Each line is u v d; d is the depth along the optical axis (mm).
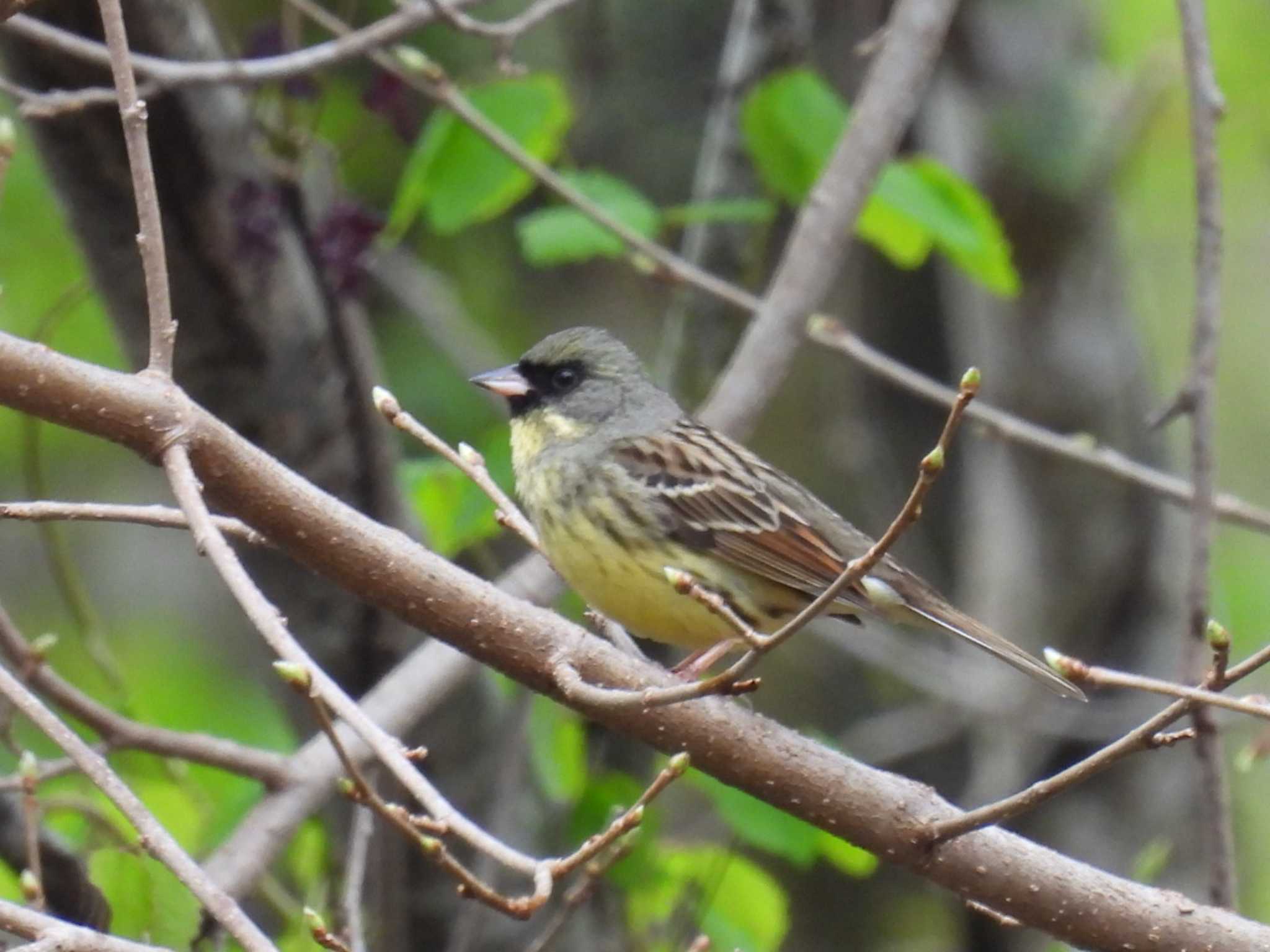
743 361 11078
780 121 11859
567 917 8758
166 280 6941
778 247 15109
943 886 7363
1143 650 15375
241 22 14898
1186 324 20375
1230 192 20406
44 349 6781
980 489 15711
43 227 15148
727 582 10398
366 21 15070
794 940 16328
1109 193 15320
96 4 10375
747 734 7430
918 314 16484
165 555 18219
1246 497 19891
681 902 11781
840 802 7363
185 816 11250
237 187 10656
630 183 15289
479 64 15242
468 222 11602
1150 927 7230
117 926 8695
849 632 15586
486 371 14820
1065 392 15281
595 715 7395
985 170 14953
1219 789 8961
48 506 6828
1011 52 14953
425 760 11984
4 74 10703
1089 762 6441
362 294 11367
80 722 9688
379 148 14977
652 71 15414
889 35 11477
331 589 11555
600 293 16031
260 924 11992
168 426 6887
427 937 12156
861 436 16641
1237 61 18453
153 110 10312
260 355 11047
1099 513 15305
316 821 11766
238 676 17016
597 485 10305
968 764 16734
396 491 11609
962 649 16000
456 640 7461
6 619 8969
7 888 9359
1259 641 18359
